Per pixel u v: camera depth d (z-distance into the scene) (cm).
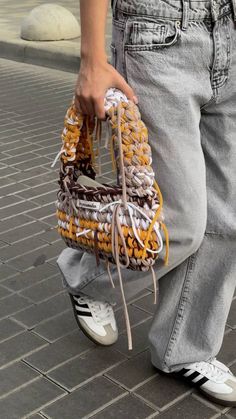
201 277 253
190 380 266
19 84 743
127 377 276
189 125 230
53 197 449
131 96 229
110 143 235
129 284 261
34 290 338
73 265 286
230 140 243
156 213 226
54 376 278
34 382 275
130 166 225
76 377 277
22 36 875
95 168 259
